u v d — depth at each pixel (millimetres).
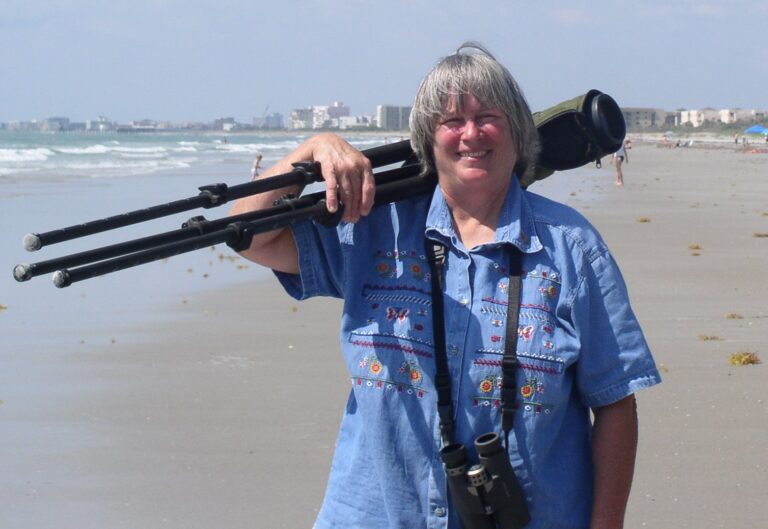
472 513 2693
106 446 6328
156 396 7422
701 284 12242
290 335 9547
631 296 11414
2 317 10445
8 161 48312
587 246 2777
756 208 23891
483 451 2648
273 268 3031
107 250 2348
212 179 35344
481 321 2719
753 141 129375
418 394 2740
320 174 2785
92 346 9109
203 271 13500
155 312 10719
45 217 20016
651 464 5898
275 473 5863
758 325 9797
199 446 6316
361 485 2830
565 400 2752
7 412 7039
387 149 2902
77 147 73875
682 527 5066
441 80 2725
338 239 2924
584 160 3195
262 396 7410
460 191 2789
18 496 5535
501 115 2729
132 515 5293
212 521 5211
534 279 2738
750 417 6758
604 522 2785
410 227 2869
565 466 2793
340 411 7047
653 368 2795
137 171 41188
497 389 2695
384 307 2805
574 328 2746
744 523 5105
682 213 22375
